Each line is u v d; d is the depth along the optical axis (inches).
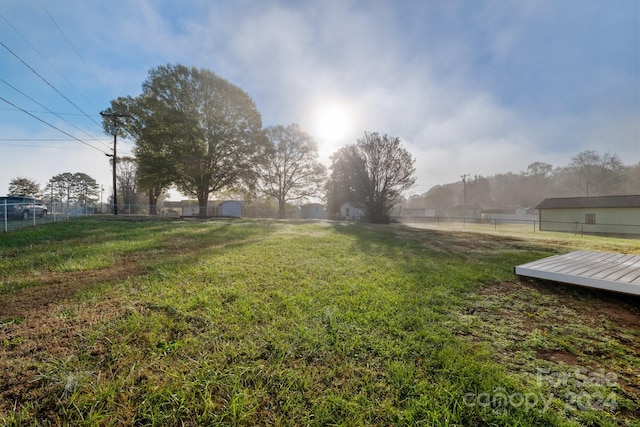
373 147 779.4
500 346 83.4
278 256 208.8
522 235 461.4
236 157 860.0
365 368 69.7
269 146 933.2
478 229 642.8
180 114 754.2
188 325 89.4
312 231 426.9
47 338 78.1
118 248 217.5
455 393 60.7
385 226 635.5
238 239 304.2
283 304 110.4
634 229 624.1
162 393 58.0
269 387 61.7
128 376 62.9
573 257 206.7
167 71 773.3
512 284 153.1
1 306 100.8
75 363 66.6
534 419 54.5
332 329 89.5
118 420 51.6
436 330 92.3
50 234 290.8
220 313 99.7
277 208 1364.4
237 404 56.1
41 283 129.0
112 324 87.4
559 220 728.3
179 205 1652.3
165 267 162.2
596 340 89.2
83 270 153.1
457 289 140.5
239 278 145.5
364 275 163.5
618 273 145.7
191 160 759.7
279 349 76.4
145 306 103.5
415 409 56.3
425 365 71.4
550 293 138.6
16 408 52.8
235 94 839.7
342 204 1235.9
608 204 662.5
